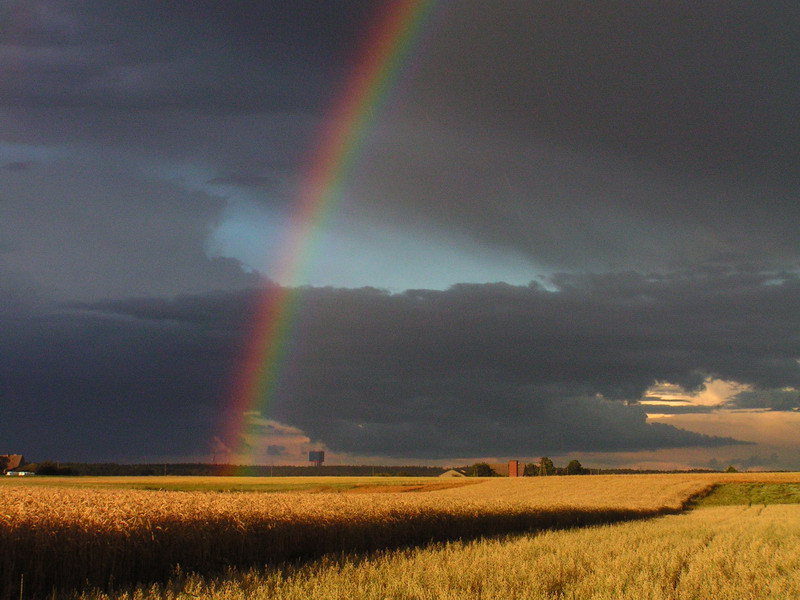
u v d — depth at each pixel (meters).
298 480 116.25
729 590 12.29
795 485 83.12
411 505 23.62
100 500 17.69
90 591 11.45
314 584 11.52
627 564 14.96
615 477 103.75
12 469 152.88
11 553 11.14
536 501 36.97
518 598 10.91
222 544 15.12
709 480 92.38
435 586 11.55
